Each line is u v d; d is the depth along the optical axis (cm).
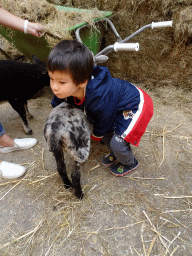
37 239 144
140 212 158
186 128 240
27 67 204
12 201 170
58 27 190
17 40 228
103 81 128
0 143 207
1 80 195
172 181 182
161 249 137
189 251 136
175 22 246
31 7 201
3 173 184
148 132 235
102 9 278
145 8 256
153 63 287
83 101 136
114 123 149
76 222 153
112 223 152
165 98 283
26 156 214
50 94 312
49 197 171
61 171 146
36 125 257
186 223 151
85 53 110
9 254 136
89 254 135
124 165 186
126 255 134
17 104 217
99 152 212
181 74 284
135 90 147
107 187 178
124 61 300
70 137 127
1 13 171
